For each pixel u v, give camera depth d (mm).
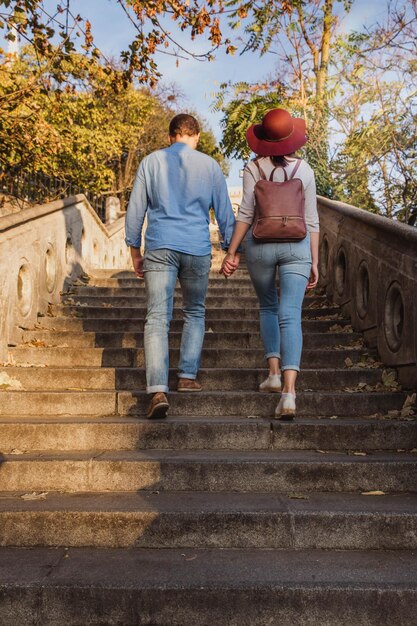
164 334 3820
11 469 3229
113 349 4762
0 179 8922
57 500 3010
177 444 3586
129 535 2793
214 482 3203
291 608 2326
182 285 4078
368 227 5000
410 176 8609
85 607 2350
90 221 8602
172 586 2348
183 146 4082
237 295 6777
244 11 5598
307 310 5859
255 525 2787
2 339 4691
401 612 2307
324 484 3178
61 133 9086
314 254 3916
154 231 3912
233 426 3576
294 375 3611
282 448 3561
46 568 2535
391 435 3535
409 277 4027
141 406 3998
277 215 3701
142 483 3217
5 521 2811
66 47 5727
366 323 4934
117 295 6930
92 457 3289
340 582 2369
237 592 2334
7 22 5512
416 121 8625
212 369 4363
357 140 9008
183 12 5277
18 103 7055
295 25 11711
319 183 10078
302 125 3920
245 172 3949
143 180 4004
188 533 2787
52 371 4395
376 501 2975
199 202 4012
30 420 3719
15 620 2350
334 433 3545
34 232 5625
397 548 2756
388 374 4242
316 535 2773
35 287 5602
